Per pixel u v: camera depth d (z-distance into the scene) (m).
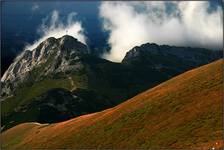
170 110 72.12
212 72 77.81
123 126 78.50
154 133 67.56
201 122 60.66
